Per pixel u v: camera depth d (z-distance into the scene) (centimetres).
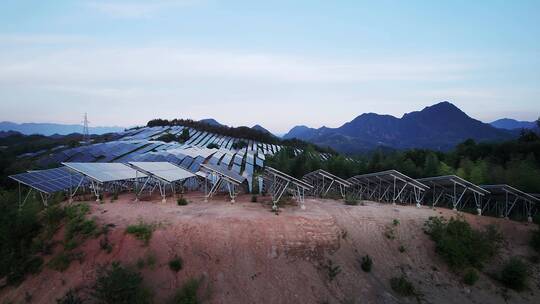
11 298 2367
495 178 5503
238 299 2469
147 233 2734
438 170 6244
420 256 3225
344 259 3016
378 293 2753
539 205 4434
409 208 4138
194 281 2450
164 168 4569
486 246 3288
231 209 3572
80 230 2748
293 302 2534
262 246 2878
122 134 14150
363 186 5853
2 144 13288
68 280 2431
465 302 2825
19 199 3450
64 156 7156
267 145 15338
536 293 3025
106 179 3616
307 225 3180
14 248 2638
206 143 13200
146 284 2412
